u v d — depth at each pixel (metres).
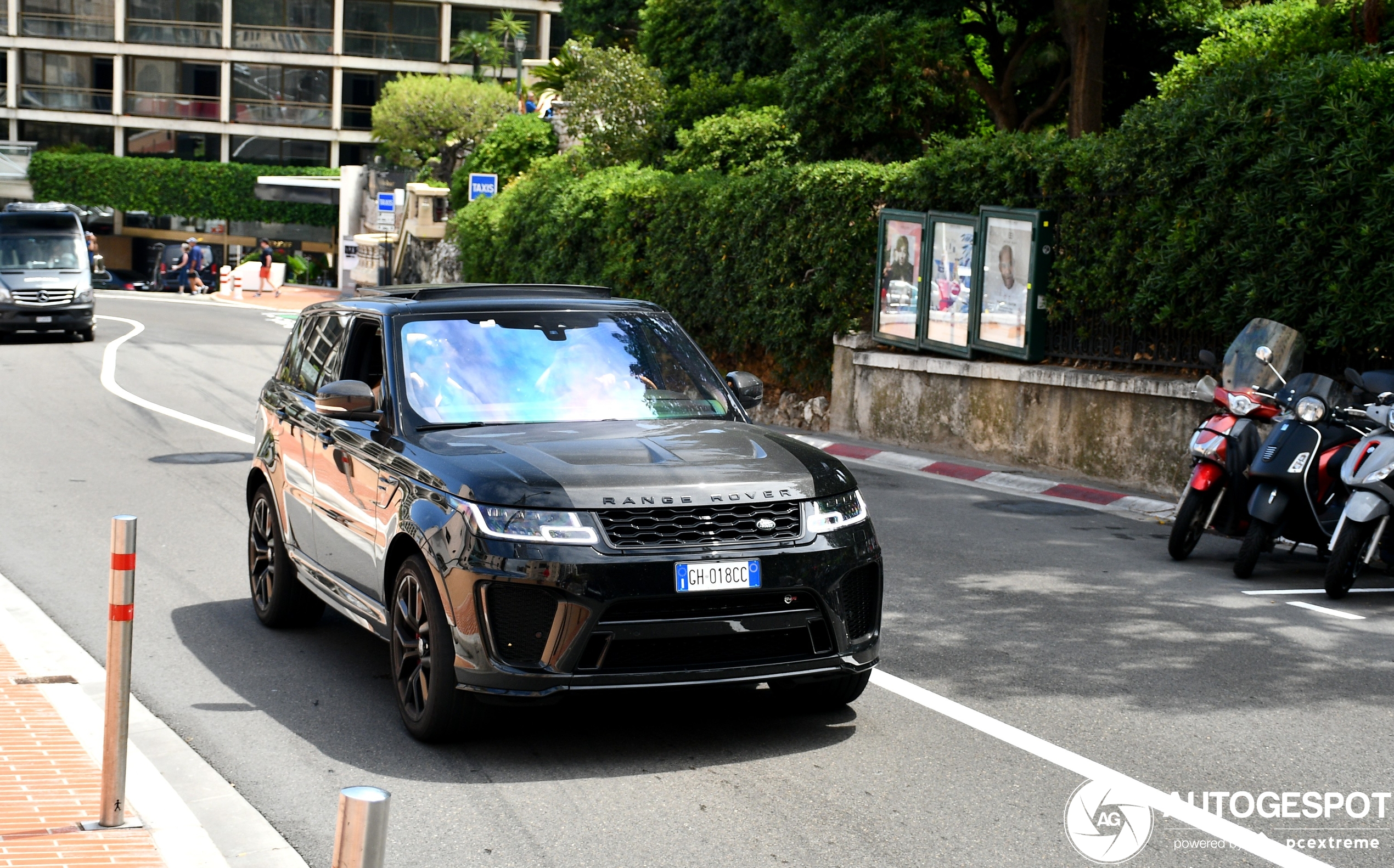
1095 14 19.98
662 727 5.95
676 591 5.21
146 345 28.66
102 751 5.32
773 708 6.21
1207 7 23.17
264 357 26.55
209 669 6.93
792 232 17.97
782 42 28.98
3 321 28.11
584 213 23.62
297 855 4.60
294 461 7.25
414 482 5.75
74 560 9.52
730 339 19.81
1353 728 5.96
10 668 6.61
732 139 24.47
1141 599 8.55
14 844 4.43
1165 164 12.70
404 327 6.56
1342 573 8.54
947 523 11.30
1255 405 9.62
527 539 5.22
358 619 6.35
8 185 69.56
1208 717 6.11
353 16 73.38
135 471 13.42
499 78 73.06
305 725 6.01
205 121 73.62
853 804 5.04
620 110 29.16
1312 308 11.61
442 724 5.56
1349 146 11.12
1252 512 9.11
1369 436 8.75
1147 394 13.09
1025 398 14.61
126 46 72.31
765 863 4.52
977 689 6.53
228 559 9.62
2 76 73.06
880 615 5.83
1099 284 13.85
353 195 54.91
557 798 5.11
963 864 4.50
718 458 5.66
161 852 4.39
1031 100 25.05
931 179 16.03
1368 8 15.63
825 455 5.99
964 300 15.43
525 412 6.28
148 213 69.75
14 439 15.45
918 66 21.27
